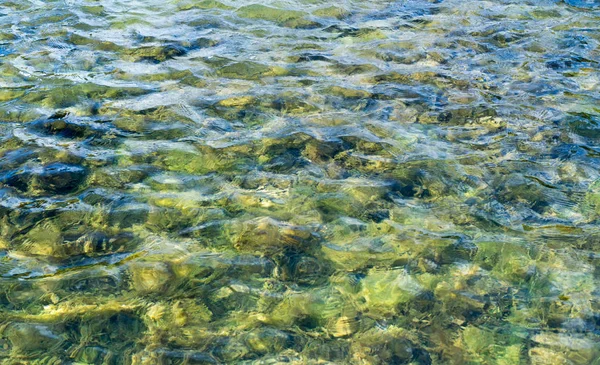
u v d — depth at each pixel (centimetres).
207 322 288
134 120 419
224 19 569
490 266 312
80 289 300
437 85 462
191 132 408
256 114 427
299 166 377
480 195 355
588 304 293
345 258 317
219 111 430
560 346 277
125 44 520
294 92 452
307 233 330
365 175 371
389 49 514
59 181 363
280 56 504
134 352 275
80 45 518
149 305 294
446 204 350
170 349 277
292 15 576
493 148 393
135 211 343
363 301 297
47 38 529
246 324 287
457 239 327
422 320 289
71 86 457
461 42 524
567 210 344
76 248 321
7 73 472
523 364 271
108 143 396
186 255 318
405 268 312
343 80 469
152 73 477
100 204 347
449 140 402
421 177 368
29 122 414
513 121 419
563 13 577
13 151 385
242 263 314
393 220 339
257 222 337
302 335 283
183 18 571
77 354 274
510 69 482
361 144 396
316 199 352
